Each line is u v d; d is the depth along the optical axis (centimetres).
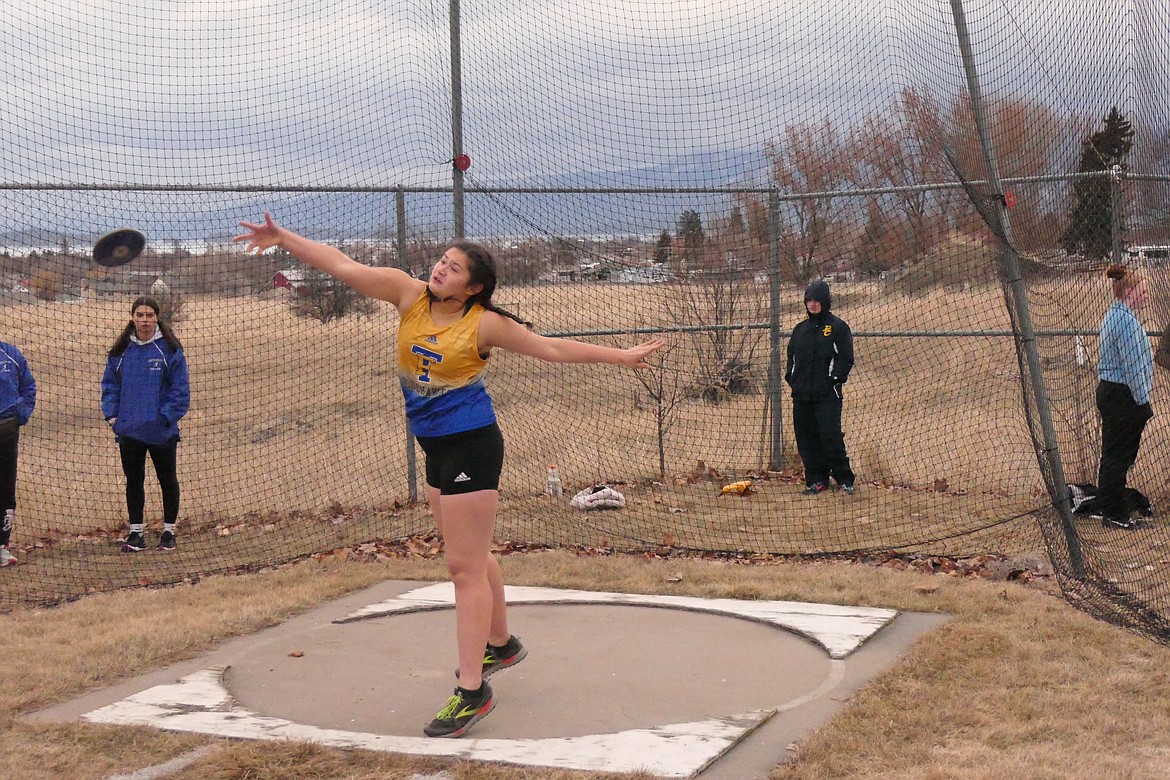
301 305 1160
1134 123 578
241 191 873
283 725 456
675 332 1088
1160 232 581
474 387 448
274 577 735
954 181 884
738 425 1167
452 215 926
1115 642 541
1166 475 807
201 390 1297
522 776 395
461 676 447
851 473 1005
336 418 1270
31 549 863
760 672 517
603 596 666
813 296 992
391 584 719
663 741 425
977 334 975
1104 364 770
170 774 407
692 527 876
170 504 861
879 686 486
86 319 926
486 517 448
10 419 806
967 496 962
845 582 679
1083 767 394
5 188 823
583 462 1089
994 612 603
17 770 410
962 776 385
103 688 518
